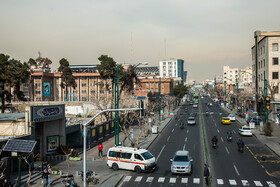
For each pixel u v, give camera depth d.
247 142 40.12
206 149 35.31
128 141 42.03
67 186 20.66
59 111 32.94
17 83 46.41
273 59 68.44
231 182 21.89
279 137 43.34
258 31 76.75
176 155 25.64
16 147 21.20
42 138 31.64
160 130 54.00
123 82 71.00
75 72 112.12
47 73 102.75
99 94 105.31
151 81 142.12
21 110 56.41
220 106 121.44
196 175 24.08
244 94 88.56
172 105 106.31
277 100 64.31
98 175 24.67
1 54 44.62
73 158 30.70
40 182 22.64
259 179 22.59
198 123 63.84
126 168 25.83
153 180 22.94
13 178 23.77
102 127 45.25
